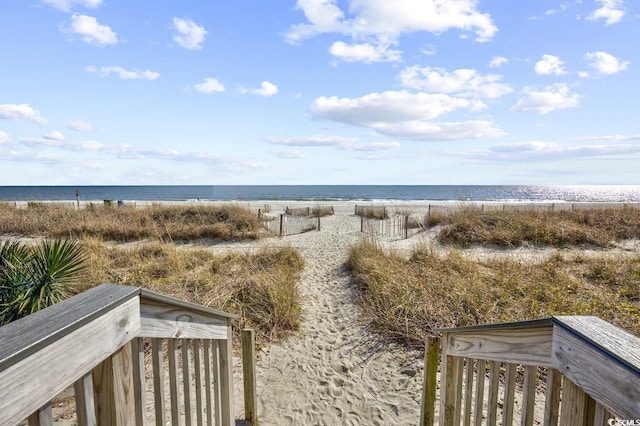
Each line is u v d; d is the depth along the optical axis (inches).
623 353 32.8
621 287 233.6
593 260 297.0
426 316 182.1
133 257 307.4
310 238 470.9
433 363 100.4
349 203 1212.5
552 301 199.9
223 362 82.5
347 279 276.4
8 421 26.6
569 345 39.8
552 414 45.0
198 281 239.5
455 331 77.5
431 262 275.7
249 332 108.5
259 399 127.3
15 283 147.3
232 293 217.2
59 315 35.2
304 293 243.9
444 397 86.0
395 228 541.6
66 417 106.1
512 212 514.3
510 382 56.3
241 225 502.0
